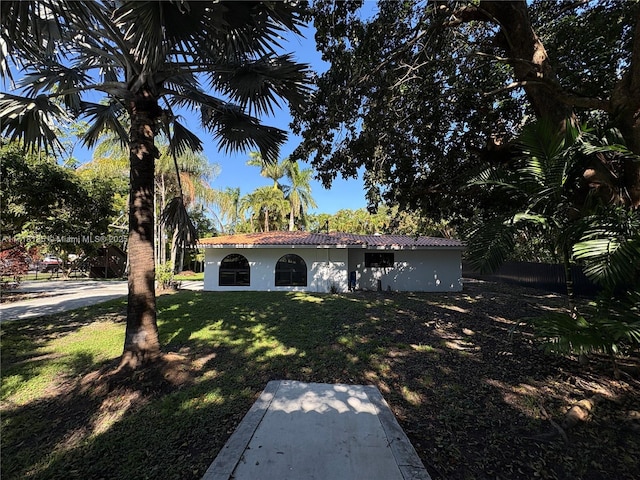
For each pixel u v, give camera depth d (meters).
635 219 3.50
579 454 2.81
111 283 19.91
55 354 5.60
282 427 3.11
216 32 3.58
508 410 3.54
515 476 2.54
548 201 4.30
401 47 5.50
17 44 3.46
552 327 3.95
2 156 7.98
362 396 3.81
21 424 3.40
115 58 4.67
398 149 7.33
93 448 2.93
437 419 3.36
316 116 6.05
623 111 4.59
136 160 4.70
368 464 2.57
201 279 25.58
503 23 5.46
